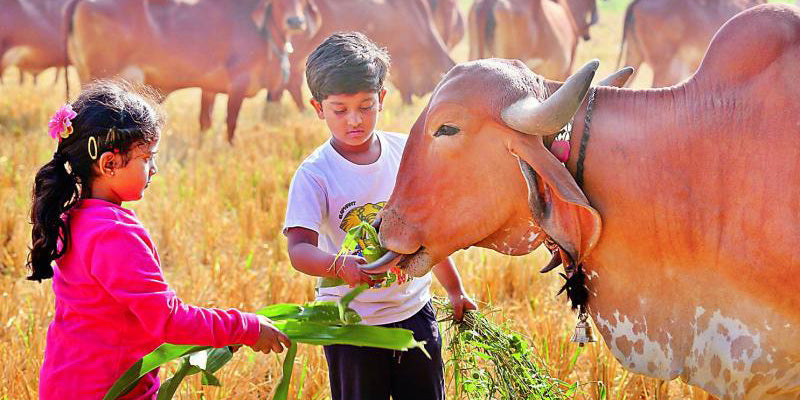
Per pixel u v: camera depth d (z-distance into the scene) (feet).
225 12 45.57
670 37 51.80
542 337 17.81
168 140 44.91
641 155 10.98
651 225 10.99
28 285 23.99
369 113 11.66
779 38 10.62
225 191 33.81
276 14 46.70
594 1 63.31
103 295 10.06
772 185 10.46
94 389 10.14
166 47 44.27
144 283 9.86
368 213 12.18
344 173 12.10
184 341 9.93
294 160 40.01
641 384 16.69
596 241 11.07
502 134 10.78
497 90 10.84
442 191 11.19
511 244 11.66
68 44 43.62
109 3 42.88
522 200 11.14
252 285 22.58
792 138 10.39
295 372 16.99
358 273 11.04
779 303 10.61
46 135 43.09
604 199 11.08
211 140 46.34
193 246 27.78
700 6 51.13
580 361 17.93
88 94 10.43
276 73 47.60
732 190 10.68
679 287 11.10
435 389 12.68
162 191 32.83
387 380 12.44
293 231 11.81
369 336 10.59
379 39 60.70
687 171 10.87
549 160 10.61
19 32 50.67
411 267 11.57
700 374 11.18
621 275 11.32
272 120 54.29
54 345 10.35
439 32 73.72
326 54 11.57
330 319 10.90
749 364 10.85
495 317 18.99
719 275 10.87
